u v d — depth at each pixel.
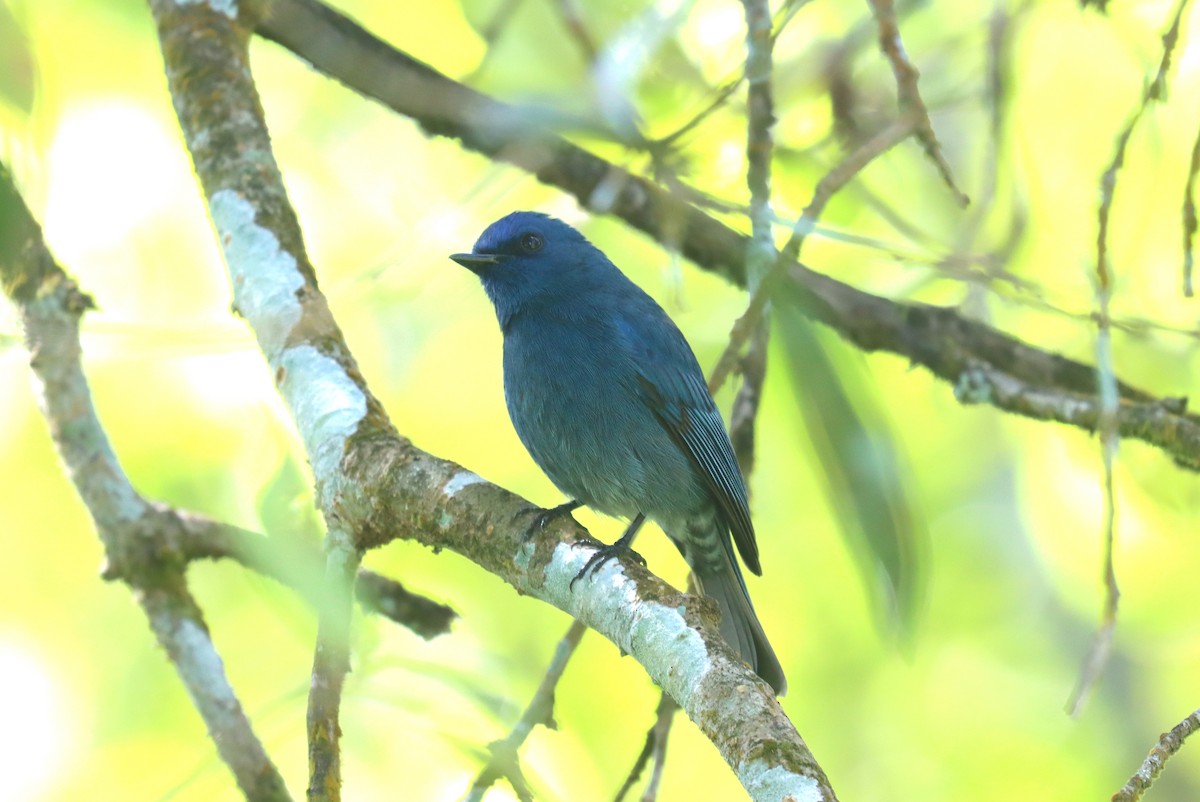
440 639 11.20
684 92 11.08
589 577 6.73
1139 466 11.40
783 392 11.05
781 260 7.96
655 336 10.34
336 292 11.18
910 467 8.80
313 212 13.38
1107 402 8.44
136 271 13.12
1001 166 11.12
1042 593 15.81
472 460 14.03
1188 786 15.62
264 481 7.17
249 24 9.56
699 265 11.23
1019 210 10.84
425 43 12.47
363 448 7.51
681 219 10.41
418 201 12.91
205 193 8.81
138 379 12.54
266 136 8.98
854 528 8.52
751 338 9.45
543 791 9.30
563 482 10.61
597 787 12.19
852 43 11.43
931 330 11.20
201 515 8.88
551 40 10.76
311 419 7.74
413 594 9.27
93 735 12.88
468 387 13.98
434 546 7.41
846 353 9.99
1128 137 8.79
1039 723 15.64
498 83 10.90
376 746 10.11
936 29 12.56
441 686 9.96
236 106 9.03
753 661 10.52
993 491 15.40
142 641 13.40
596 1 10.77
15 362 12.59
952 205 12.75
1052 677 15.87
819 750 15.49
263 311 8.19
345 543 7.49
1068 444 12.78
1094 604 15.02
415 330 13.15
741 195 11.33
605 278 10.55
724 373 7.93
